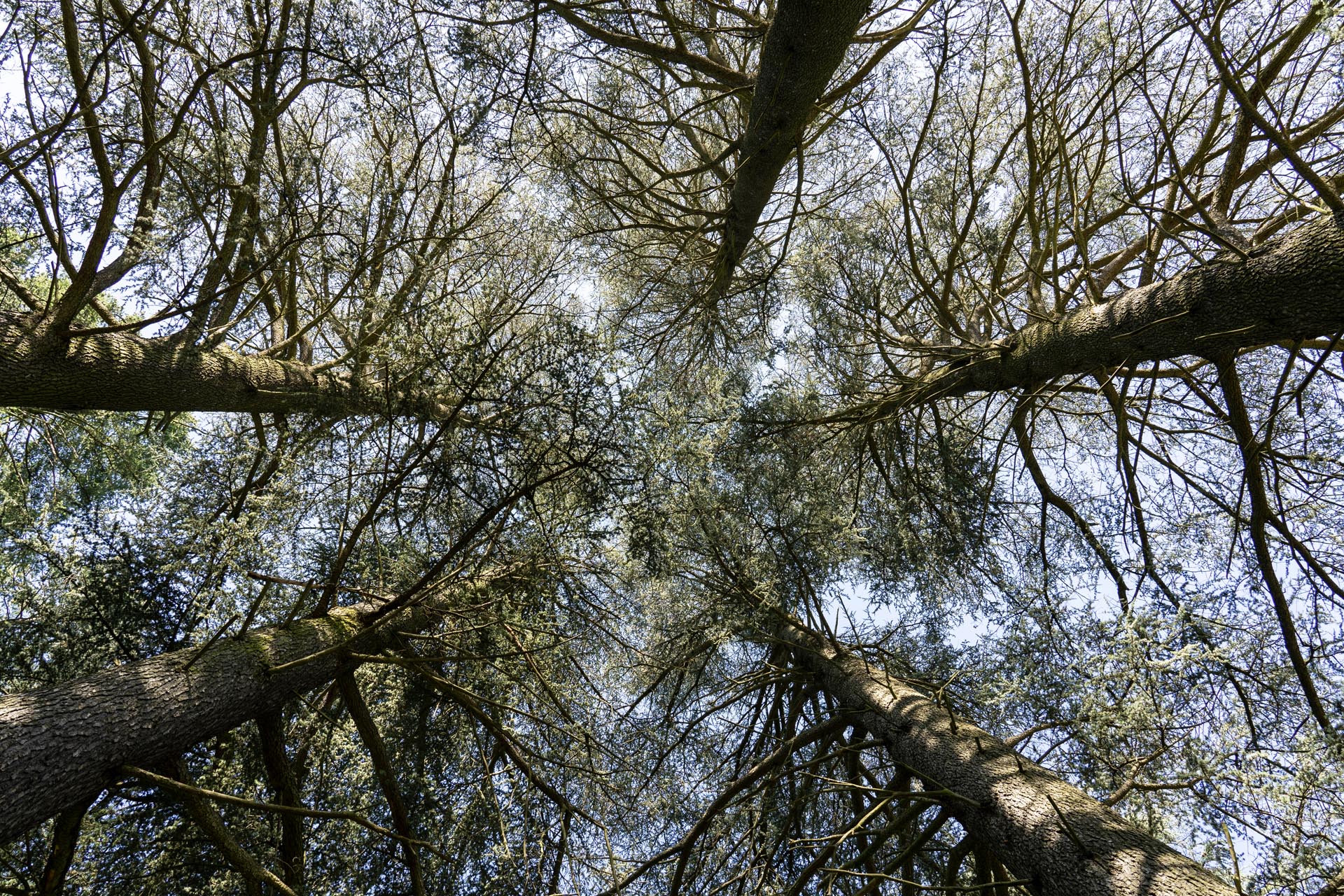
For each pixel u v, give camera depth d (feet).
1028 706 12.66
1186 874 7.81
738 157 16.03
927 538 18.95
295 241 11.24
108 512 11.64
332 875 11.96
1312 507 12.96
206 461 12.82
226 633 11.07
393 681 14.88
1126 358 11.72
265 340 16.38
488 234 17.65
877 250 18.22
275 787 11.09
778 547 17.51
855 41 13.97
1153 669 8.50
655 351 22.81
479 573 14.29
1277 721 11.51
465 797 15.07
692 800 17.22
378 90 12.92
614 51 17.37
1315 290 8.55
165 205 11.57
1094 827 8.90
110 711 8.57
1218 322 9.95
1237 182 11.65
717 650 19.06
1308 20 8.86
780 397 18.97
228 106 13.39
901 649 18.52
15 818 7.48
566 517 13.25
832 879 11.64
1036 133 16.34
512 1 13.51
